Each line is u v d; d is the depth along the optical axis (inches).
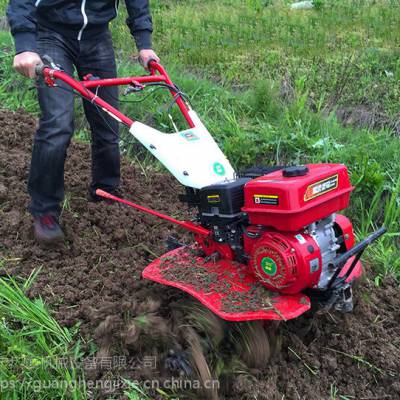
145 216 93.9
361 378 65.4
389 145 103.9
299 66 145.1
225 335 64.3
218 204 63.9
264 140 109.7
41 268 78.7
